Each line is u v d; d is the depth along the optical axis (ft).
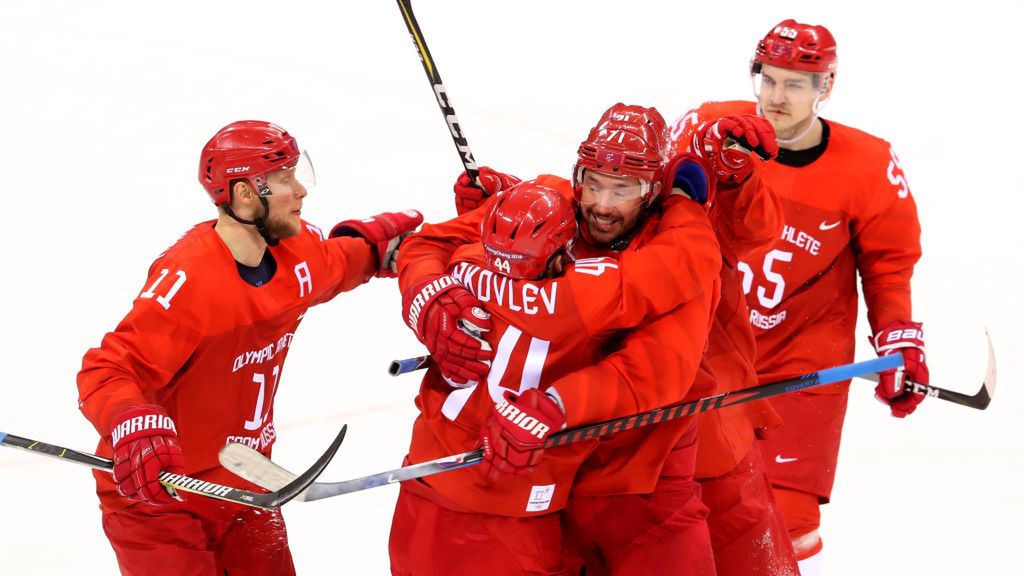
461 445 38.52
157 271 41.16
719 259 37.70
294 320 43.88
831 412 51.93
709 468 42.86
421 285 38.09
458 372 37.24
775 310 52.08
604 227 38.34
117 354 40.09
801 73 49.85
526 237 35.99
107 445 43.32
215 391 42.16
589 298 36.35
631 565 39.68
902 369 46.98
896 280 51.60
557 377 37.47
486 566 38.78
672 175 38.73
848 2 135.54
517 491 37.78
